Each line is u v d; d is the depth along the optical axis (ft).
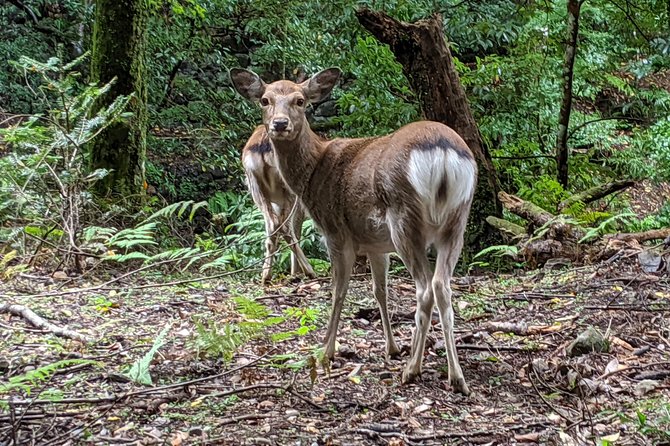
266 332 19.52
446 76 31.99
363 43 39.14
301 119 18.25
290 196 28.35
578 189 43.24
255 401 15.28
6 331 19.54
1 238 27.68
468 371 17.30
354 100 39.58
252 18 50.93
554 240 28.02
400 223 15.99
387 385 16.40
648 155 56.03
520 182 38.14
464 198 15.83
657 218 43.11
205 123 49.83
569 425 14.32
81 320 20.93
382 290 18.28
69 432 13.58
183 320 21.17
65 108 26.76
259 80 20.65
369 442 13.57
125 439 13.41
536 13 46.68
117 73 31.86
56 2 51.08
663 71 66.90
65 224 26.55
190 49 48.91
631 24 42.91
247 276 29.55
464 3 45.44
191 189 48.57
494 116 42.19
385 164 16.16
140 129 32.73
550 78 45.29
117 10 31.71
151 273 27.63
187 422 14.19
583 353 18.06
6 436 13.39
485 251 28.71
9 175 27.25
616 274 24.73
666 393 15.61
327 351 17.89
